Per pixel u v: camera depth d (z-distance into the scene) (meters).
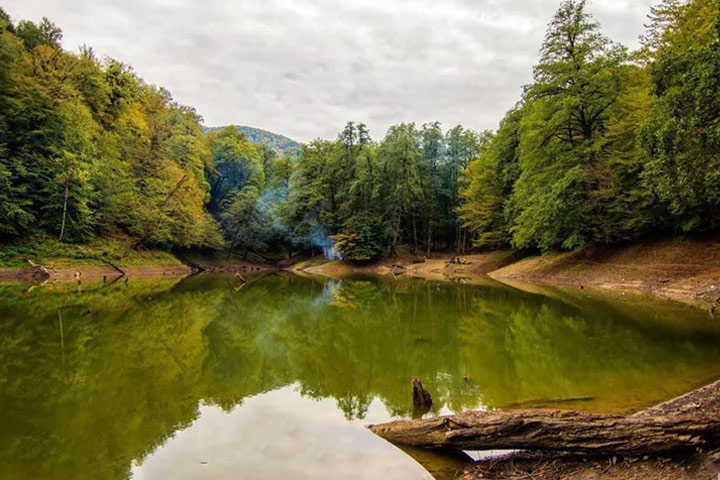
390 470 4.55
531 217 24.36
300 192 47.84
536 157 24.73
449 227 51.25
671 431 4.32
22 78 32.03
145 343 11.27
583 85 22.89
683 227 20.25
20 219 28.88
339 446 5.17
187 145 51.47
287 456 4.91
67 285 25.97
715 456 4.11
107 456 4.93
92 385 7.68
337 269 43.75
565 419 4.73
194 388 7.59
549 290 21.31
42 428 5.77
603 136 22.94
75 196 32.59
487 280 28.86
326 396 7.13
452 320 14.44
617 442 4.41
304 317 15.64
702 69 10.95
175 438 5.45
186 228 42.94
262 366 9.10
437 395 7.03
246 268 49.69
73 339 11.57
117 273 34.16
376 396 7.11
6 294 20.95
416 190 44.34
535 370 8.31
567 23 23.48
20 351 10.20
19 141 31.92
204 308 17.84
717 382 6.36
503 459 4.75
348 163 47.56
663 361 8.51
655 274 19.67
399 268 42.31
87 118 37.03
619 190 22.45
